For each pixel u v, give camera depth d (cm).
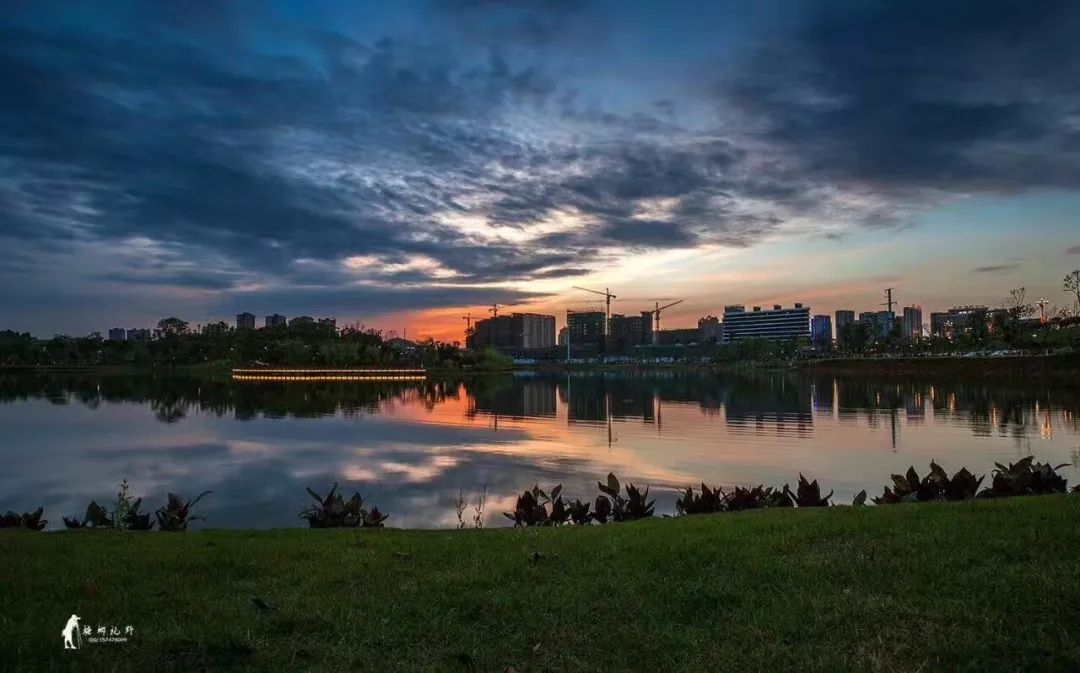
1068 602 595
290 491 2005
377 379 11875
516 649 564
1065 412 4131
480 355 16412
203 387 8806
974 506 1029
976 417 3947
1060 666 495
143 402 5956
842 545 818
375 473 2278
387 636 586
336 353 15150
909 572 698
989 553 746
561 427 3747
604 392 7256
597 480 2119
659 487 1988
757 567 740
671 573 736
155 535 1080
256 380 11244
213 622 609
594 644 571
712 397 6159
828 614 604
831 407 4844
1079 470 2186
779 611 617
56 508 1809
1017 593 620
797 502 1341
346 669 527
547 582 723
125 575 762
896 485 1374
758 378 10688
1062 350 9081
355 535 1050
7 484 2130
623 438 3195
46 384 9556
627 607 643
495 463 2467
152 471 2352
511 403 5728
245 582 741
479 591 694
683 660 537
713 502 1338
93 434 3481
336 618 624
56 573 770
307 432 3569
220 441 3172
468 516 1666
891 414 4250
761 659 531
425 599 673
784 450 2736
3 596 679
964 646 531
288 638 584
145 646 556
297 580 748
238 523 1631
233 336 19150
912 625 576
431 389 8375
